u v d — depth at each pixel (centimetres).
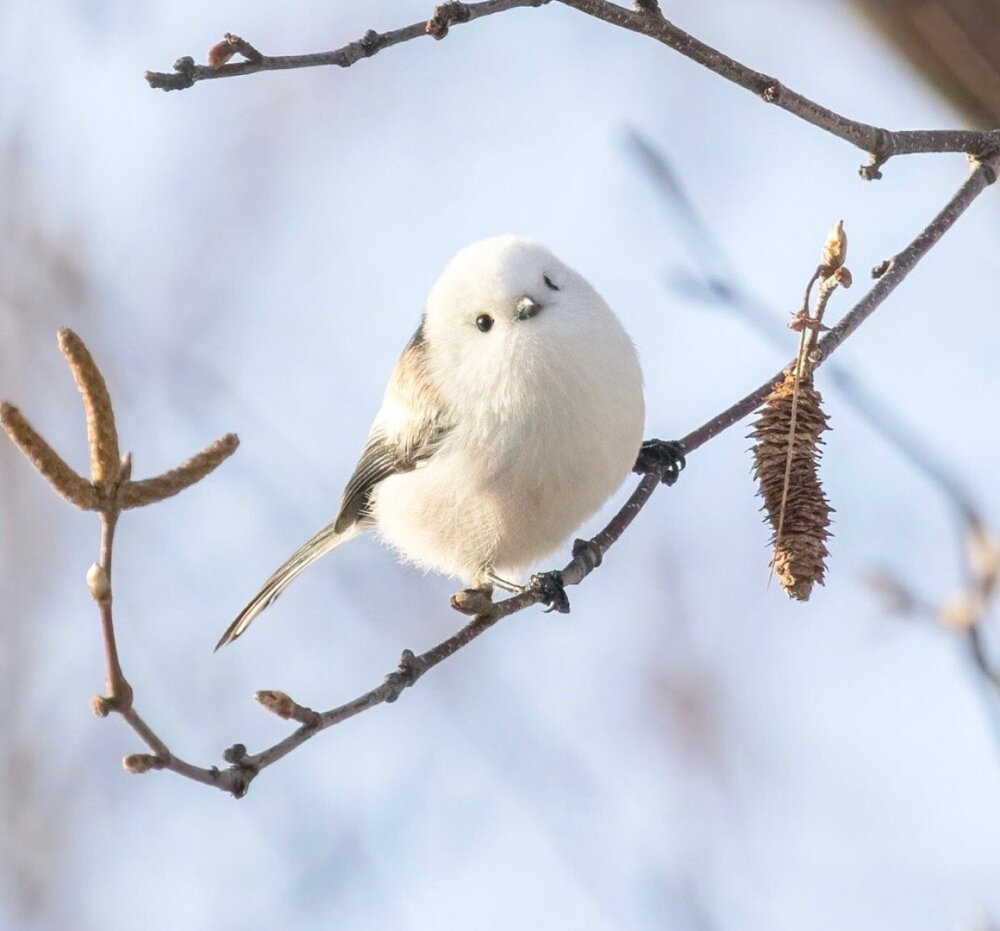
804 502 850
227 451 586
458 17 739
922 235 945
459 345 1049
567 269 1059
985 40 945
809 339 855
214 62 705
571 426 1012
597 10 785
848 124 874
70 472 559
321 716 705
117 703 595
